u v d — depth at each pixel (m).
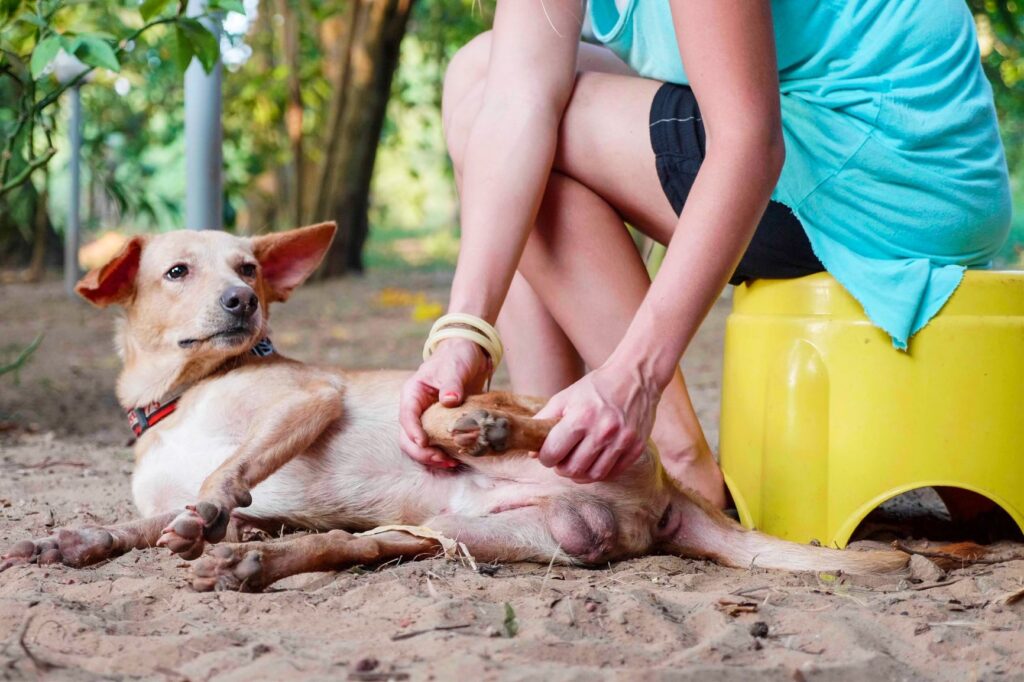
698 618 1.96
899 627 1.93
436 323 2.38
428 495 2.73
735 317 2.95
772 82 2.21
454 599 1.97
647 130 2.67
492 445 2.09
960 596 2.21
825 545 2.69
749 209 2.16
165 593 2.06
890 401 2.62
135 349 3.02
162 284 3.02
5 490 3.37
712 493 2.99
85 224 14.37
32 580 2.15
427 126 15.51
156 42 10.73
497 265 2.44
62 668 1.65
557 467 2.12
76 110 9.97
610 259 2.77
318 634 1.84
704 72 2.21
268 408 2.73
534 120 2.54
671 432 2.98
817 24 2.61
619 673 1.62
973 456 2.61
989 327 2.60
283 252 3.42
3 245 14.51
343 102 13.11
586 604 1.99
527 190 2.49
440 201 26.75
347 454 2.76
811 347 2.70
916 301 2.58
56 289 12.36
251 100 13.10
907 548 2.66
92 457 4.13
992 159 2.66
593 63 3.08
